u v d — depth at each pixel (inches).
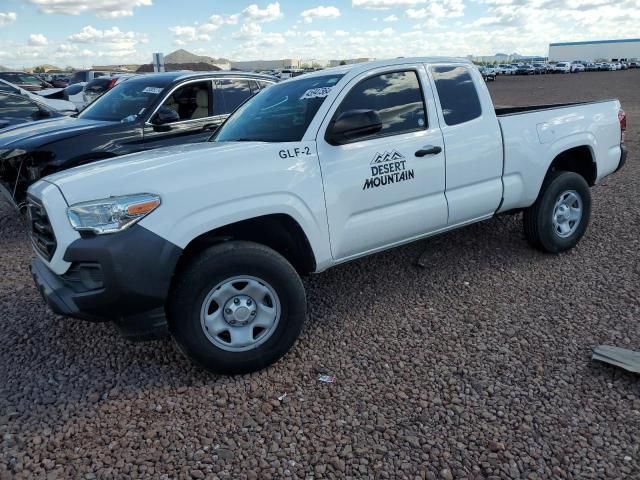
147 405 121.8
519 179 184.5
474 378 127.3
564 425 109.7
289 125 149.6
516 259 200.4
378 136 153.0
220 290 124.8
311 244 139.5
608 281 177.9
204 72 290.4
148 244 114.9
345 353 141.4
